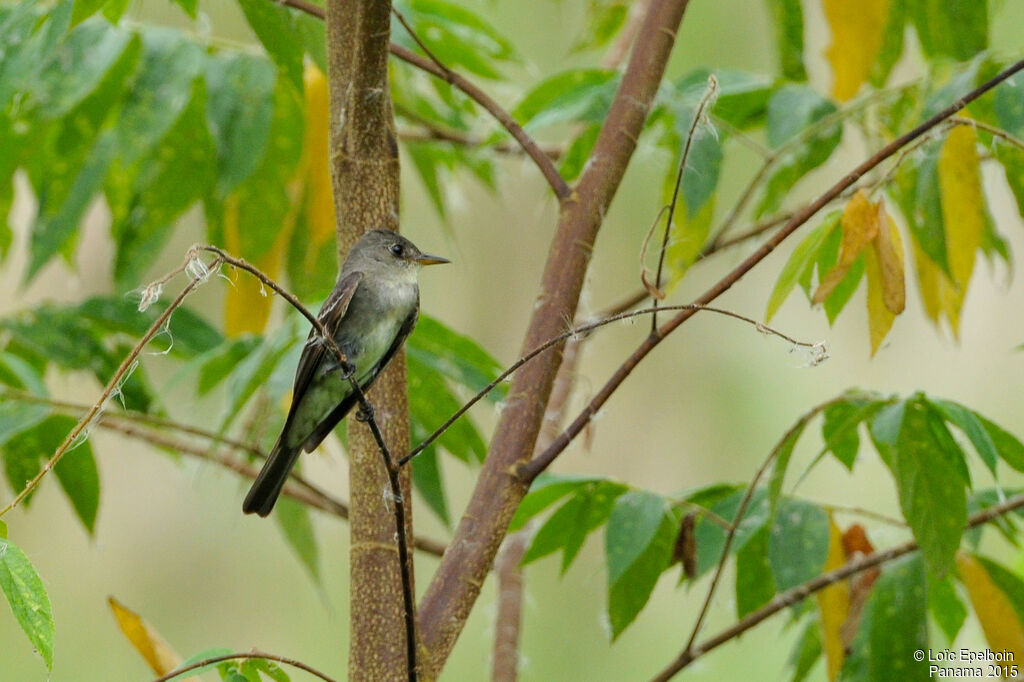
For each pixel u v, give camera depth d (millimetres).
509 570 8898
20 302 15086
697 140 7121
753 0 13578
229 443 8102
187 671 4910
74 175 8844
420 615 5738
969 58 9133
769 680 12695
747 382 14727
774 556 7031
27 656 13758
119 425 8758
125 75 8711
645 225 14273
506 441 6051
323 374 7332
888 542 8406
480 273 15523
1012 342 15336
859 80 8930
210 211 9172
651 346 5875
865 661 7668
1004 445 7012
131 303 9078
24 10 7852
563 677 13281
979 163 6844
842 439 6977
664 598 13461
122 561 14805
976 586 7398
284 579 14812
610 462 14828
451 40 10047
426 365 7656
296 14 7316
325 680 5090
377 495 5852
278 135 8992
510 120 6773
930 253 7055
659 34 6879
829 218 6184
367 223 6191
